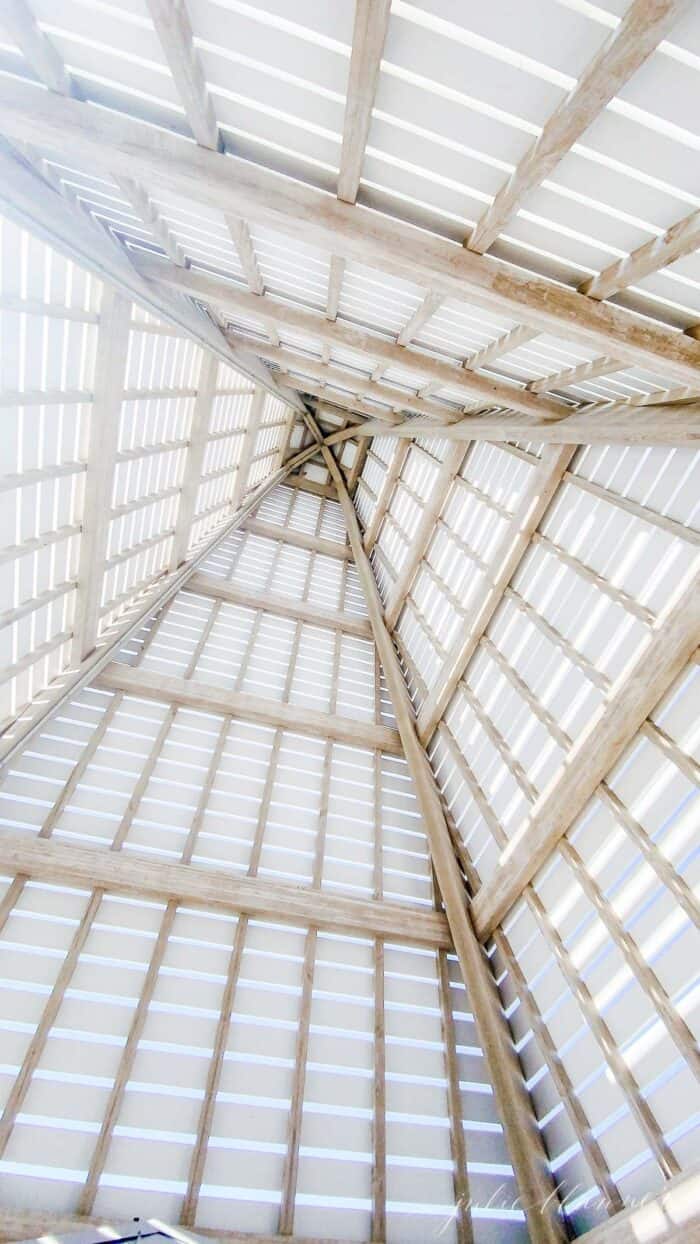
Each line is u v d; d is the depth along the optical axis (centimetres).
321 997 502
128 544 683
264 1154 418
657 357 304
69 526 514
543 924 477
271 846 600
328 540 1210
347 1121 445
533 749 557
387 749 750
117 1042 436
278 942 522
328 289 459
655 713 427
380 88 241
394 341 532
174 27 217
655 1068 369
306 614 930
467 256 296
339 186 283
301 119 267
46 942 465
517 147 247
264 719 707
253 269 456
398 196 300
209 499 952
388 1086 468
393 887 613
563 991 453
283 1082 450
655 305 303
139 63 258
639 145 225
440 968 544
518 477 682
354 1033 489
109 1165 392
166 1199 388
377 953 537
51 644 557
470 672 702
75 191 403
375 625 961
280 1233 387
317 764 704
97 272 406
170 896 509
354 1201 414
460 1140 446
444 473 841
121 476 598
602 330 301
